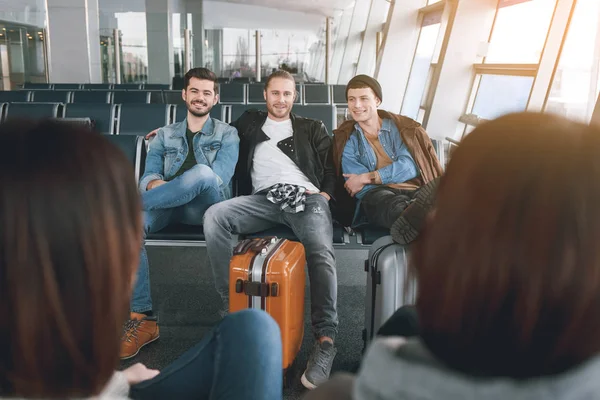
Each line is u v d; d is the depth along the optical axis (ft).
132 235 1.81
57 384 1.68
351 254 13.53
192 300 10.32
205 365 3.14
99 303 1.68
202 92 9.87
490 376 1.56
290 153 9.84
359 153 9.91
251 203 9.05
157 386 3.20
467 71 18.48
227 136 10.09
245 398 3.00
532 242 1.46
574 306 1.46
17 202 1.58
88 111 15.42
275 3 50.14
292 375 7.65
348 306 10.27
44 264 1.58
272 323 3.16
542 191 1.48
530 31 14.69
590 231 1.45
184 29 48.62
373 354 1.75
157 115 15.30
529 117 1.62
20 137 1.67
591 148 1.52
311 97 26.96
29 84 32.27
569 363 1.51
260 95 25.93
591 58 11.04
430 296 1.64
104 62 45.93
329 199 9.68
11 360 1.62
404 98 27.53
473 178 1.58
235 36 50.72
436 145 10.82
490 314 1.52
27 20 41.55
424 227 1.78
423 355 1.67
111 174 1.73
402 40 26.86
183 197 9.11
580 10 11.81
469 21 18.04
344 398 2.05
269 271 7.01
